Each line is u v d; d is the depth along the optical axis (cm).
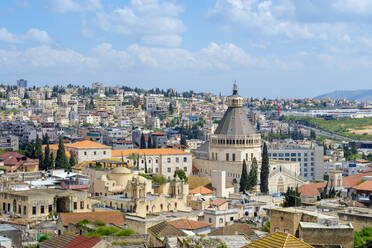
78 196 19700
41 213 18775
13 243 13600
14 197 19012
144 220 16825
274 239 8681
